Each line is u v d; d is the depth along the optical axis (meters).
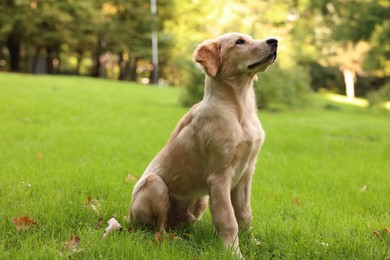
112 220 3.94
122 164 6.71
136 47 40.44
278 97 20.08
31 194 4.88
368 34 25.53
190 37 38.12
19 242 3.52
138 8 39.47
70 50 41.22
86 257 3.21
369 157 8.64
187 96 18.19
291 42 32.44
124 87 26.42
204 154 3.61
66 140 8.96
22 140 8.89
